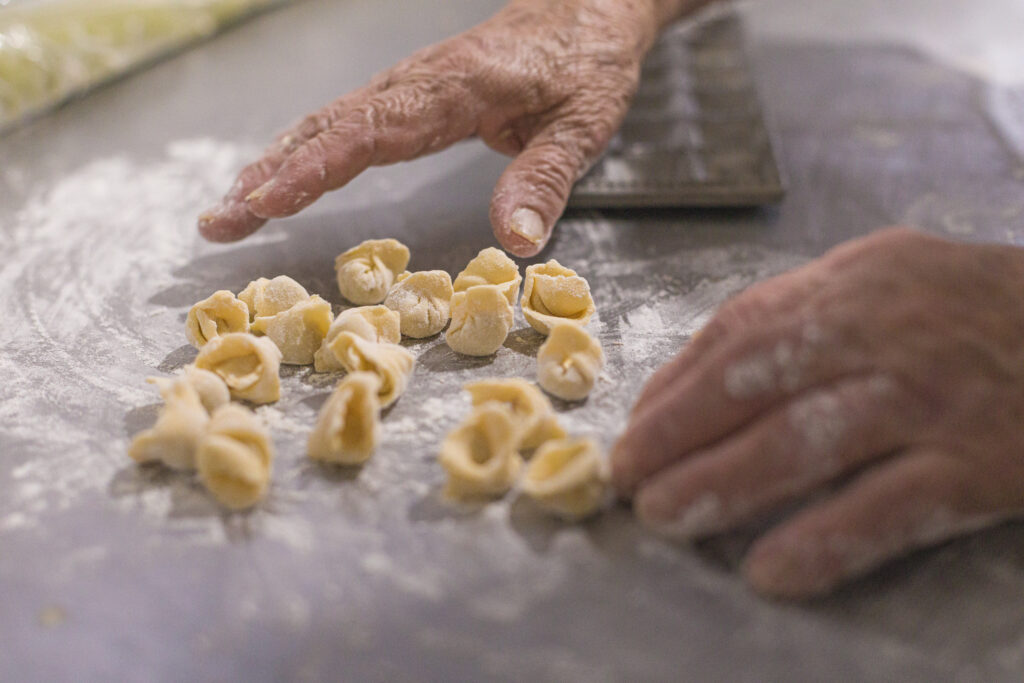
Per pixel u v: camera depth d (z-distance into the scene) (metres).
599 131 1.14
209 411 0.79
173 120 1.55
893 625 0.59
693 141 1.31
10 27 1.53
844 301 0.65
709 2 1.68
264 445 0.71
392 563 0.65
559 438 0.75
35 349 0.94
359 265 1.00
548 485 0.67
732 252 1.12
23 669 0.58
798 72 1.70
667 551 0.65
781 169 1.24
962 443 0.60
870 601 0.61
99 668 0.58
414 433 0.79
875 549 0.59
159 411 0.83
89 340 0.96
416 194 1.28
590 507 0.68
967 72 1.68
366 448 0.73
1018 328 0.66
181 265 1.12
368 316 0.89
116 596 0.63
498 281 0.96
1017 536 0.66
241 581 0.64
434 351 0.91
